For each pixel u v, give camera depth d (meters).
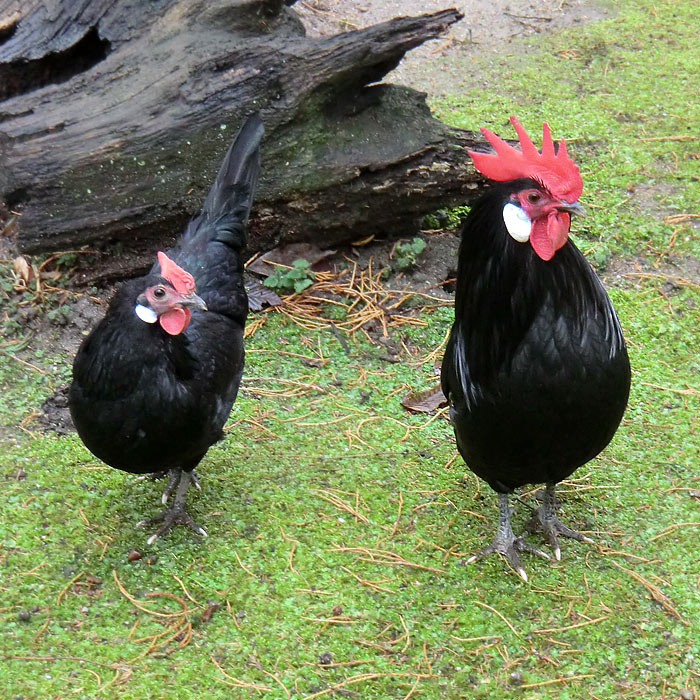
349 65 1.78
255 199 1.81
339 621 1.42
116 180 1.77
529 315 1.33
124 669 1.36
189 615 1.42
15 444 1.62
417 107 1.88
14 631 1.40
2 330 1.77
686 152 2.14
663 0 2.81
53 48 1.91
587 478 1.59
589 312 1.34
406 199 1.87
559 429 1.36
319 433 1.66
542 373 1.34
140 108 1.78
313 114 1.80
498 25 2.68
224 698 1.34
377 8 2.67
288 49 1.78
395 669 1.37
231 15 1.85
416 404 1.71
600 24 2.68
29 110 1.79
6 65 1.92
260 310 1.84
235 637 1.40
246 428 1.67
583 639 1.40
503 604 1.44
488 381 1.36
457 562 1.49
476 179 1.88
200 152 1.78
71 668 1.36
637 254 1.94
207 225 1.66
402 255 1.90
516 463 1.40
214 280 1.60
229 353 1.51
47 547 1.49
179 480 1.56
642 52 2.54
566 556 1.50
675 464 1.61
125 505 1.55
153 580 1.46
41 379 1.71
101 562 1.48
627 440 1.64
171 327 1.40
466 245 1.37
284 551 1.50
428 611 1.43
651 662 1.37
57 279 1.83
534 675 1.36
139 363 1.40
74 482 1.58
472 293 1.36
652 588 1.45
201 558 1.49
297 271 1.85
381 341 1.80
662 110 2.29
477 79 2.43
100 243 1.82
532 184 1.31
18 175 1.75
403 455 1.63
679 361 1.76
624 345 1.39
